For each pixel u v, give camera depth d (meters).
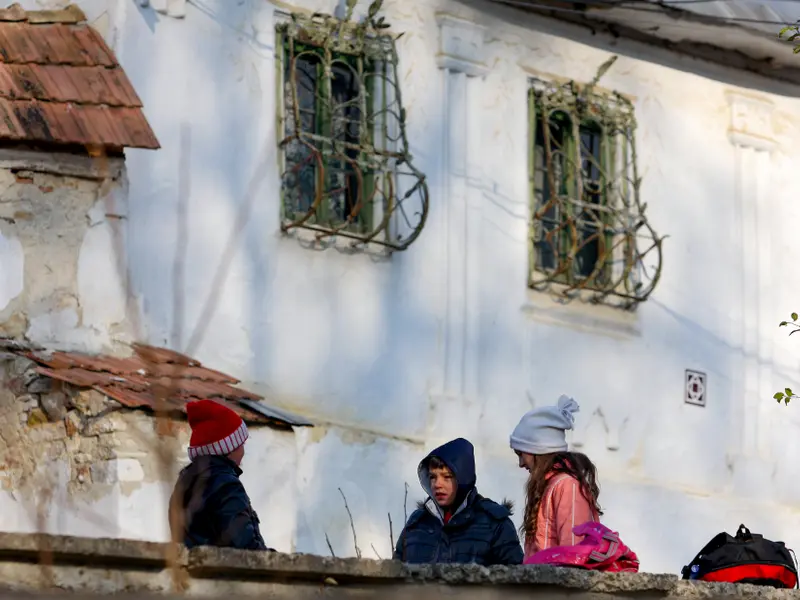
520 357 26.22
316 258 24.05
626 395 27.53
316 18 24.53
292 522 21.05
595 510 14.96
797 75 30.64
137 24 22.73
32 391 19.92
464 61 26.16
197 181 22.94
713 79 29.64
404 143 24.61
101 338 21.11
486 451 25.48
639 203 28.20
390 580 10.78
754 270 29.72
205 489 13.61
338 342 24.12
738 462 28.86
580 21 27.78
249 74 23.80
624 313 27.77
